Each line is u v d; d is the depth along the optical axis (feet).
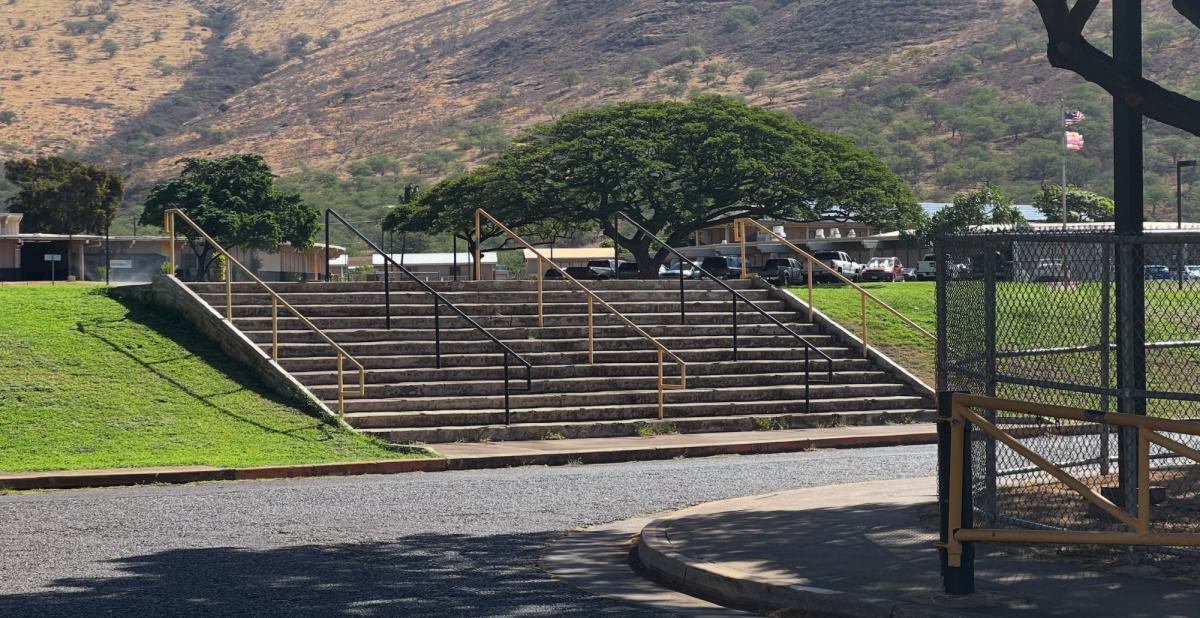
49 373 59.36
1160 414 53.16
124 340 64.80
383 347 67.15
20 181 346.13
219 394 59.67
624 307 77.56
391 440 57.47
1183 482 37.14
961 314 31.99
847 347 76.64
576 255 310.04
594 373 68.03
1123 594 24.49
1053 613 23.12
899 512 35.14
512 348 69.62
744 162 197.06
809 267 81.00
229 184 262.06
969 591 24.82
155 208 256.73
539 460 53.47
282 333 66.85
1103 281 31.50
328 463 50.29
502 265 361.10
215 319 66.18
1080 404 38.34
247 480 48.21
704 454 56.59
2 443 51.39
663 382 67.56
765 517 35.37
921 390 71.05
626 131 208.13
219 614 25.17
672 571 29.17
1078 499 33.06
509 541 34.55
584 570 30.53
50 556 31.81
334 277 304.50
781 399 68.33
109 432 53.62
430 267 337.11
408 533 35.70
